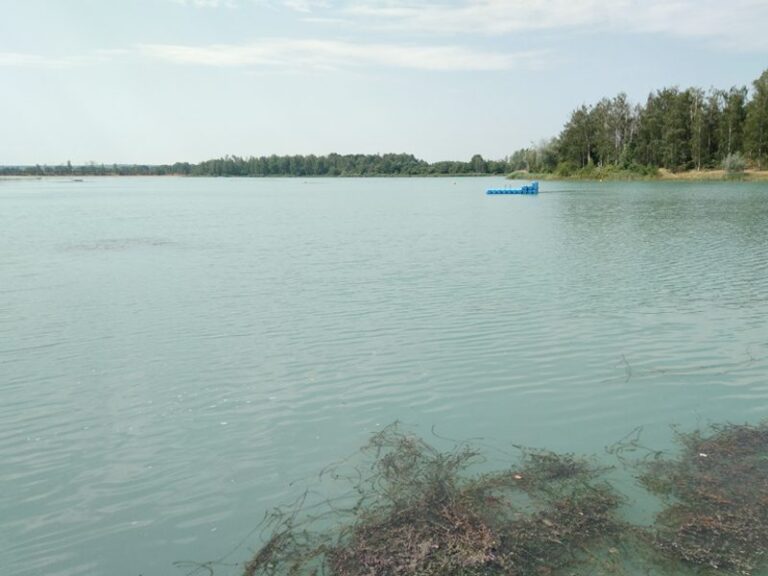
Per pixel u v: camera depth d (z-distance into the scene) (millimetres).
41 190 134250
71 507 8492
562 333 15648
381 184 170375
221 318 17656
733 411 10953
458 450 9719
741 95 123250
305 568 7078
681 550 7129
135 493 8789
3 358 14336
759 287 20750
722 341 14789
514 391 12047
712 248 30016
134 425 10859
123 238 38219
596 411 11086
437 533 7531
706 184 104250
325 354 14359
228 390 12320
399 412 11203
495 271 24500
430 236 37688
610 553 7160
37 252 31734
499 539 7375
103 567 7309
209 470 9352
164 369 13523
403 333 15898
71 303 19750
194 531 7918
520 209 59812
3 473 9352
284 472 9242
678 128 130125
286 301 19688
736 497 8125
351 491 8680
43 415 11312
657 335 15367
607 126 146500
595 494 8305
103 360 14148
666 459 9273
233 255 30219
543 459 9289
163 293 21203
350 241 35594
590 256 28156
